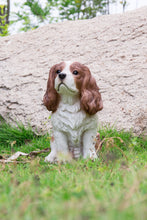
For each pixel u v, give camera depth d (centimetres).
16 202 164
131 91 460
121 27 555
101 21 595
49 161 321
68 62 304
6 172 272
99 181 208
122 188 187
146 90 455
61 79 290
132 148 354
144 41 518
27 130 449
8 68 544
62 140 312
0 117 500
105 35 552
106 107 454
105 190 187
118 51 516
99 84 480
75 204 142
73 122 302
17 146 442
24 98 494
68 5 1130
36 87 504
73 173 236
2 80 525
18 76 525
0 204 155
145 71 476
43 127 450
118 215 129
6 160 329
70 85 291
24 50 575
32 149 397
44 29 615
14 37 616
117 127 427
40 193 183
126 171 234
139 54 501
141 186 180
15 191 183
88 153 310
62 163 303
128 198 153
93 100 301
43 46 571
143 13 575
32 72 526
